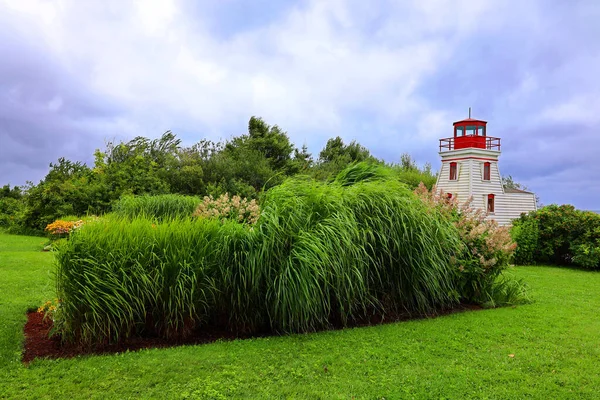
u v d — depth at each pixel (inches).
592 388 129.5
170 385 127.7
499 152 880.3
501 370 142.2
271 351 157.2
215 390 124.3
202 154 895.7
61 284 156.3
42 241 556.1
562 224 462.9
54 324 164.4
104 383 128.0
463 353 158.4
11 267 325.7
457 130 901.8
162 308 168.2
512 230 470.3
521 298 254.5
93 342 157.1
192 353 153.6
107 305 154.2
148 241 169.9
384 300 209.9
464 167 869.2
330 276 183.0
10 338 162.2
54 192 693.9
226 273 177.5
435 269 211.8
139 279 161.0
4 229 727.7
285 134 1161.4
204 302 173.5
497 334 181.5
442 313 221.5
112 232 167.5
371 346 164.6
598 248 422.0
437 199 263.4
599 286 315.3
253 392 124.0
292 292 173.5
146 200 557.3
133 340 166.2
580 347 165.8
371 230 200.2
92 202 699.4
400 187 235.9
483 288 245.1
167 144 912.9
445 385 130.5
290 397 121.1
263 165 893.2
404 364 147.4
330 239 184.7
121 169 784.9
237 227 193.0
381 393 124.7
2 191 966.4
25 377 131.0
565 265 474.9
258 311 184.2
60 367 139.0
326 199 205.5
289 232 186.9
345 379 134.2
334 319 197.2
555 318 209.0
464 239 247.3
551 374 139.6
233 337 178.4
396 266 210.2
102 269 155.2
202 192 794.2
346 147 1416.1
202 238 179.3
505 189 964.0
